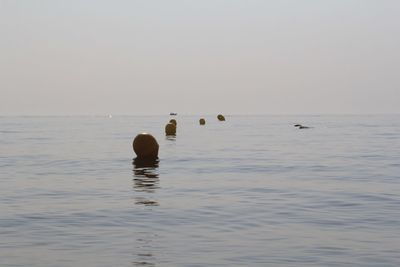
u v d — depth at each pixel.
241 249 8.09
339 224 10.03
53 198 13.30
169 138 44.44
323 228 9.66
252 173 19.19
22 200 12.98
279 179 17.39
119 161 24.12
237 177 17.94
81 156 27.17
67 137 49.47
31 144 38.03
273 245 8.35
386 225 9.94
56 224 9.99
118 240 8.68
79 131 66.25
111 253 7.85
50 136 51.78
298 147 33.97
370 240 8.70
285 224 10.03
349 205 12.21
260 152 29.48
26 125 101.31
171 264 7.25
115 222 10.17
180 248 8.14
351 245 8.35
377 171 19.91
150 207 11.88
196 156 26.61
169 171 19.80
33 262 7.36
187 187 15.35
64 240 8.68
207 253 7.85
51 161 24.45
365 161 24.22
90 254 7.79
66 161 24.38
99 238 8.81
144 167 21.36
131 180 17.08
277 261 7.42
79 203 12.47
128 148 33.34
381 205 12.21
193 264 7.26
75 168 21.14
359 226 9.85
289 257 7.63
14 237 8.91
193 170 20.16
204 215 10.91
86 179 17.42
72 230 9.45
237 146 34.56
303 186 15.66
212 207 11.88
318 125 90.00
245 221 10.30
